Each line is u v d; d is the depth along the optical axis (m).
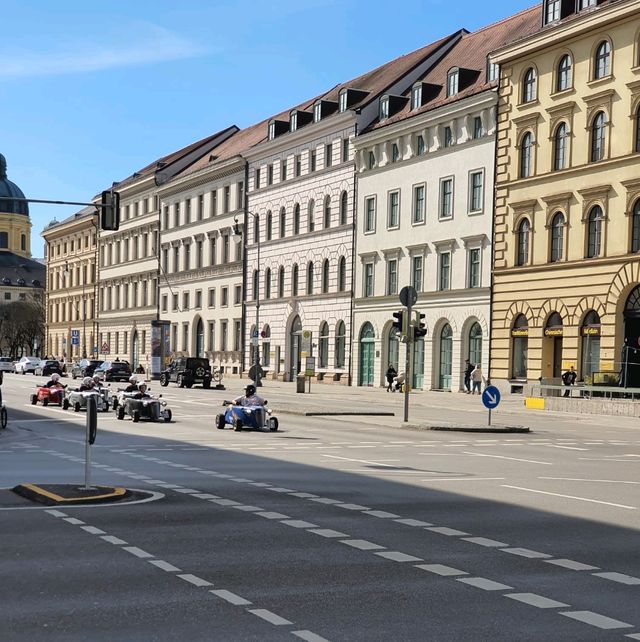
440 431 29.03
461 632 6.80
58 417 33.16
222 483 15.32
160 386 65.62
